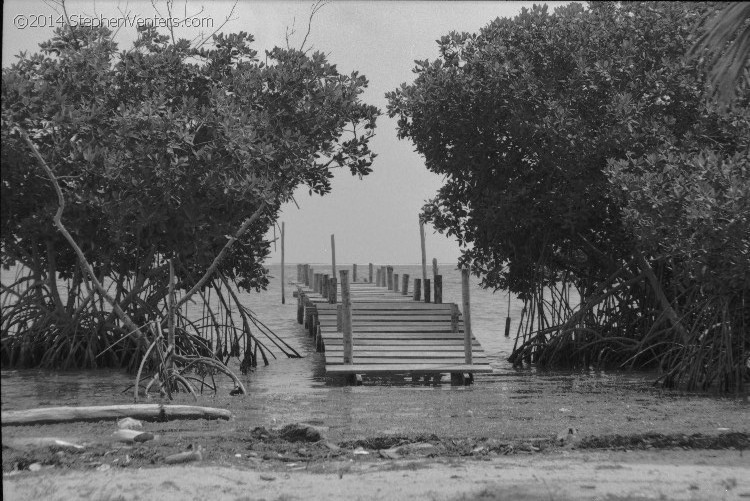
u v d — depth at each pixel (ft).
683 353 90.27
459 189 115.75
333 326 110.42
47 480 42.88
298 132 95.50
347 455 51.49
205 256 98.84
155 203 92.73
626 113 96.48
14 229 97.76
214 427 59.88
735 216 78.84
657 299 106.52
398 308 117.19
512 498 39.19
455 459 49.75
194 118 90.74
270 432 56.65
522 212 107.65
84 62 94.43
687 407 73.36
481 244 117.39
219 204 93.61
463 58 108.27
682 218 84.07
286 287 325.83
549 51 105.19
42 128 88.48
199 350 104.53
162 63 98.43
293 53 99.50
